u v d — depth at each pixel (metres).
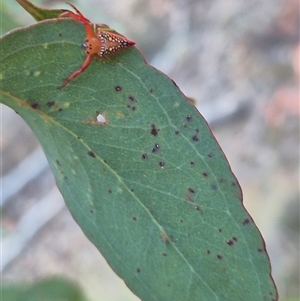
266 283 0.17
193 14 0.55
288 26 0.51
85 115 0.17
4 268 0.46
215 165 0.17
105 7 0.55
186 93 0.52
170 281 0.18
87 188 0.18
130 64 0.17
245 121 0.50
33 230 0.49
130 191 0.17
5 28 0.24
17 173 0.49
